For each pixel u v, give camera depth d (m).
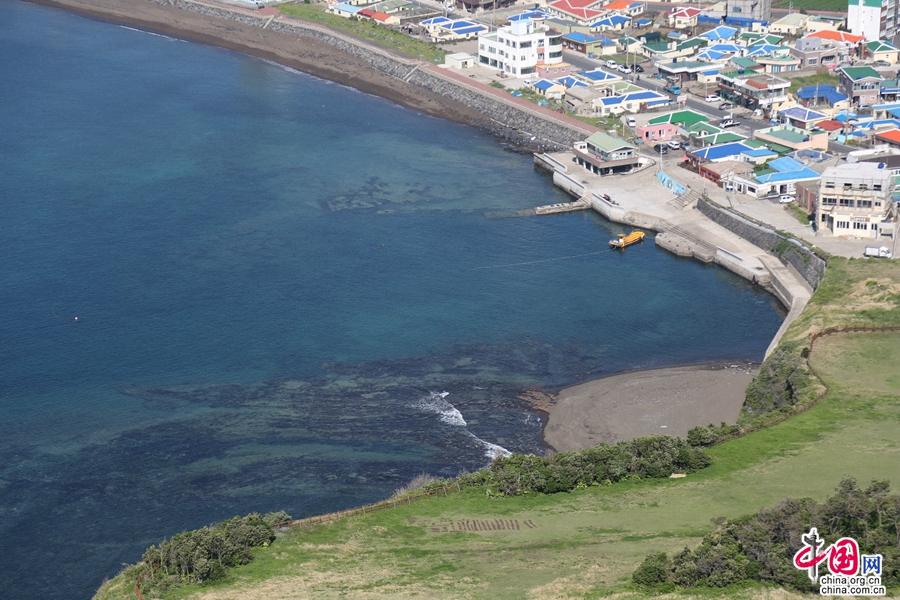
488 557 124.50
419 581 119.44
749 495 134.00
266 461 159.25
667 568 116.06
